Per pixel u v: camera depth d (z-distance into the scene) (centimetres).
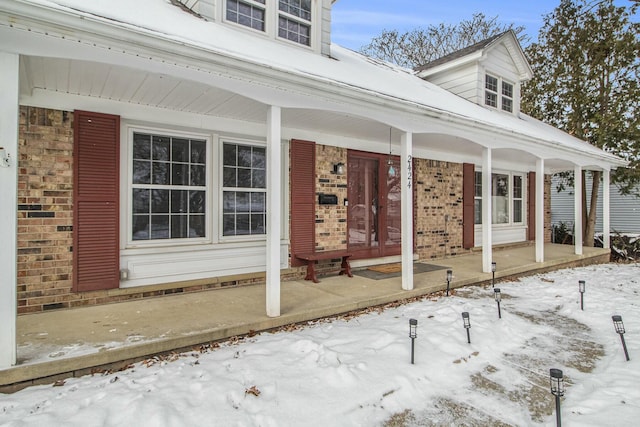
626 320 465
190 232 521
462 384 296
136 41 300
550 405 267
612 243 1116
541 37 1224
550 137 866
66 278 420
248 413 236
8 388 261
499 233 1030
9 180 264
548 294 595
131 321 377
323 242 650
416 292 544
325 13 631
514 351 368
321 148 648
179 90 406
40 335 333
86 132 429
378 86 538
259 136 564
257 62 362
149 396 247
